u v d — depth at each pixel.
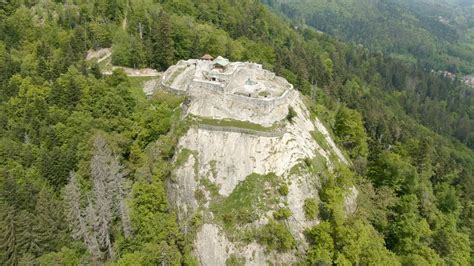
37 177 95.44
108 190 85.94
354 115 117.50
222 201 86.62
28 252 78.75
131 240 82.88
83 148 97.88
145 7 179.12
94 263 79.50
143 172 92.62
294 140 92.56
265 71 118.88
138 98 122.88
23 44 161.00
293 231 82.94
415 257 83.94
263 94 101.19
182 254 83.00
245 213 83.00
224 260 81.56
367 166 107.94
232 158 90.06
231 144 91.44
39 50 148.88
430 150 130.12
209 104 97.69
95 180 85.50
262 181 86.75
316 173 91.19
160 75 145.50
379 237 87.69
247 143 91.00
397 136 157.25
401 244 89.25
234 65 120.19
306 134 98.69
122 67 149.38
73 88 117.62
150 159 97.19
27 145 103.25
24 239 78.94
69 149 99.50
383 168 102.75
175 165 92.88
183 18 178.75
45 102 118.00
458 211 107.19
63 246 80.12
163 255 78.31
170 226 84.94
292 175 87.56
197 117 96.88
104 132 102.38
